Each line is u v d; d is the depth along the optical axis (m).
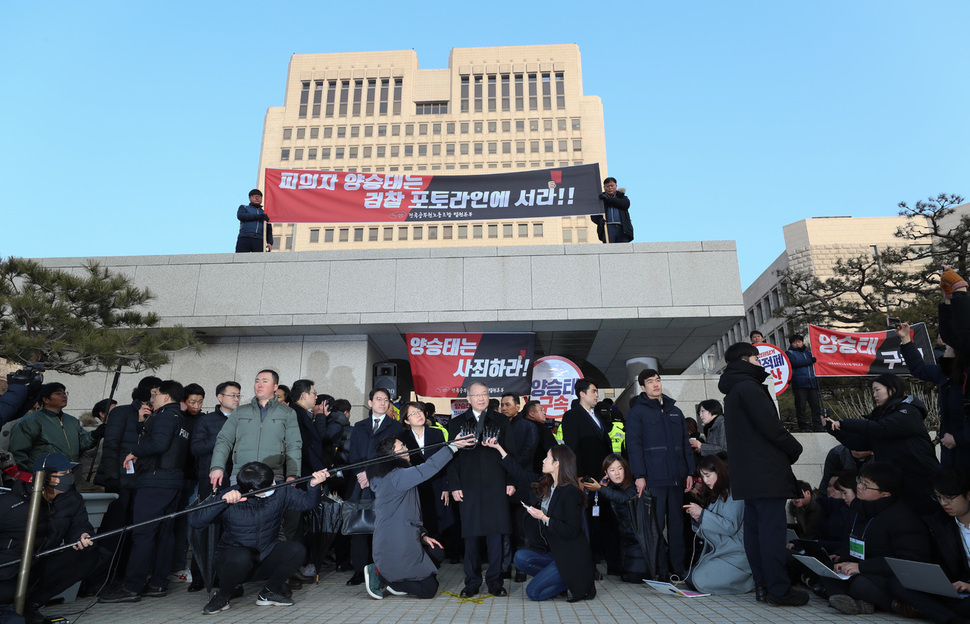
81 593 5.12
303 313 9.74
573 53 72.06
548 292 9.70
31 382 4.96
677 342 10.91
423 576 4.85
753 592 4.78
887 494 4.14
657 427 5.56
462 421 5.12
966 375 3.97
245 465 4.58
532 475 5.68
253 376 9.98
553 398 10.08
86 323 7.66
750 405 4.26
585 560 4.61
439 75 72.31
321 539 6.04
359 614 4.20
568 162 68.12
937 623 3.57
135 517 4.96
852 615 3.88
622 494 5.52
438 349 10.07
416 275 9.88
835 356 10.30
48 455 4.07
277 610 4.39
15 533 3.84
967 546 3.77
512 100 70.44
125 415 5.78
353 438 5.76
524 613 4.18
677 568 5.34
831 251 48.19
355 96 71.56
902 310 21.67
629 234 10.51
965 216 19.48
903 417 4.57
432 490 6.50
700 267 9.68
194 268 10.00
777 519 4.21
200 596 5.08
